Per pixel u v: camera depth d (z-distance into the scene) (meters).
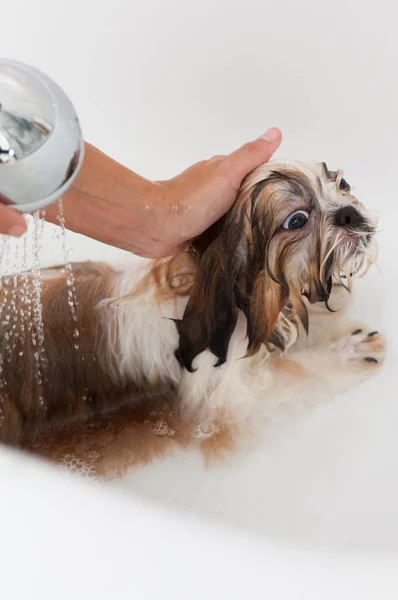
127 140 1.40
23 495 0.60
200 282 1.01
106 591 0.55
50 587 0.55
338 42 1.26
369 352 1.18
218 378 1.09
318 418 1.11
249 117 1.36
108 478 1.02
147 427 1.08
